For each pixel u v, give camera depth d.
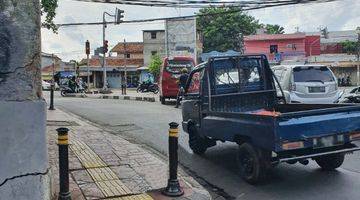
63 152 5.34
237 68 8.80
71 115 16.41
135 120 14.58
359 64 52.16
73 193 6.10
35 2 5.04
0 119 4.79
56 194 5.81
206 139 8.81
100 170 7.35
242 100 8.83
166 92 21.59
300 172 7.41
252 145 6.73
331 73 12.45
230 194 6.41
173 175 6.10
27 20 4.96
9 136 4.83
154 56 51.28
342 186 6.54
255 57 8.97
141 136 11.38
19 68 4.89
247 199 6.13
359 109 6.84
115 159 8.16
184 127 9.50
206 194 6.14
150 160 8.10
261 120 6.38
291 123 6.14
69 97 32.41
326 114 6.50
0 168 4.81
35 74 5.01
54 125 12.84
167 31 48.94
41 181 5.00
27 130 4.92
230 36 58.88
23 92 4.91
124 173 7.17
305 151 6.51
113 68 59.50
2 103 4.81
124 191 6.21
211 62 8.52
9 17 4.86
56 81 49.59
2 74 4.82
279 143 6.05
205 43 58.75
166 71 21.70
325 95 12.14
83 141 10.04
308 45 54.53
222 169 7.85
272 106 9.12
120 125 13.48
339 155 7.25
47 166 5.18
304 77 12.12
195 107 8.86
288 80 12.05
